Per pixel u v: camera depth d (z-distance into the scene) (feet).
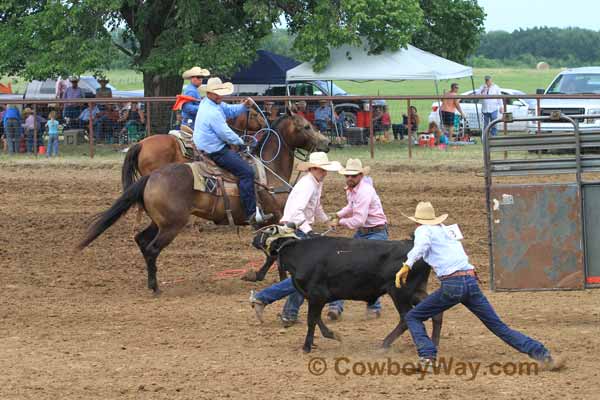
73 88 103.35
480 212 62.44
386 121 97.09
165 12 102.32
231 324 37.14
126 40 110.42
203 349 33.37
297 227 34.81
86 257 50.96
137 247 53.67
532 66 450.30
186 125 52.95
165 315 38.73
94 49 96.32
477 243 53.31
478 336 34.78
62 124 93.04
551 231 35.58
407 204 65.41
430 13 117.50
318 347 33.58
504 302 40.40
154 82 104.01
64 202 67.97
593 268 35.73
